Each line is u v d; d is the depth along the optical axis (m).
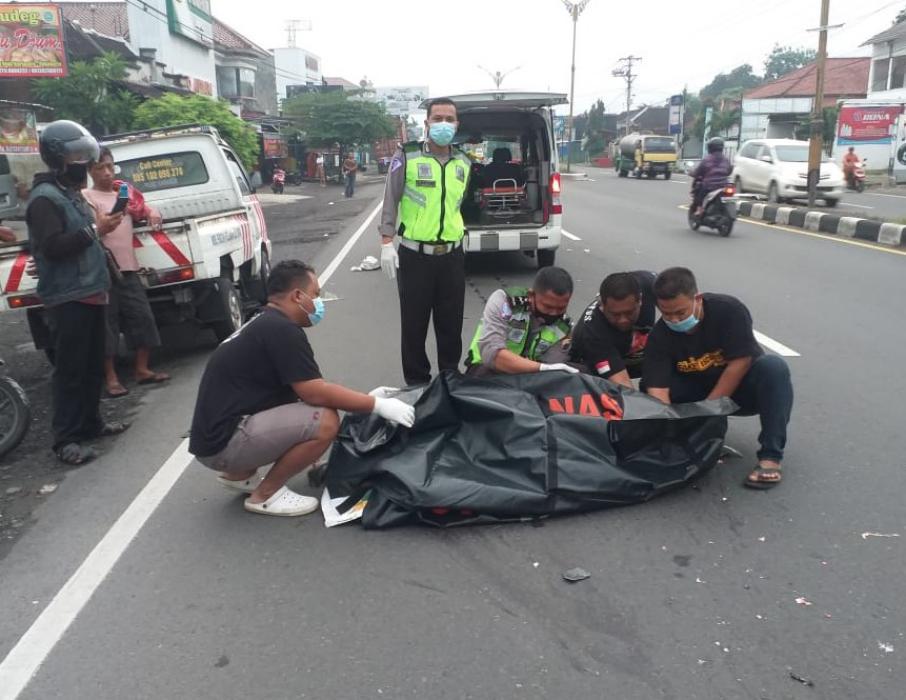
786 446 4.45
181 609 3.10
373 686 2.61
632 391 3.93
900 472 4.07
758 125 50.28
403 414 3.77
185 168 8.05
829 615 2.91
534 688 2.58
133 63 25.73
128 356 7.21
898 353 6.23
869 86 39.66
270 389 3.76
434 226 5.11
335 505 3.81
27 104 17.75
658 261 11.17
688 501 3.82
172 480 4.32
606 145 80.25
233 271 7.38
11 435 4.70
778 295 8.62
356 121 40.88
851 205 19.72
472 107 9.59
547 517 3.69
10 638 2.96
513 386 3.96
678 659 2.70
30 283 5.78
